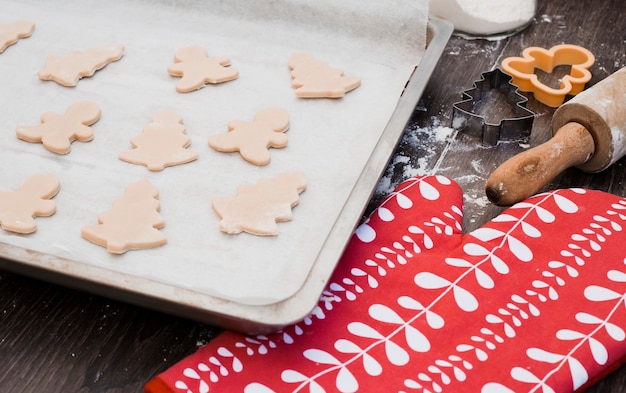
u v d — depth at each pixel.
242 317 0.80
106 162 0.97
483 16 1.12
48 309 0.87
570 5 1.18
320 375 0.80
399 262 0.88
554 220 0.90
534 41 1.13
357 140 0.99
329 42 1.09
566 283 0.85
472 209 0.95
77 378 0.83
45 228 0.91
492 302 0.84
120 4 1.15
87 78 1.06
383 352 0.82
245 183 0.95
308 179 0.95
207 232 0.91
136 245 0.89
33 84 1.06
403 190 0.93
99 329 0.86
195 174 0.96
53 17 1.14
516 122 1.00
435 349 0.82
